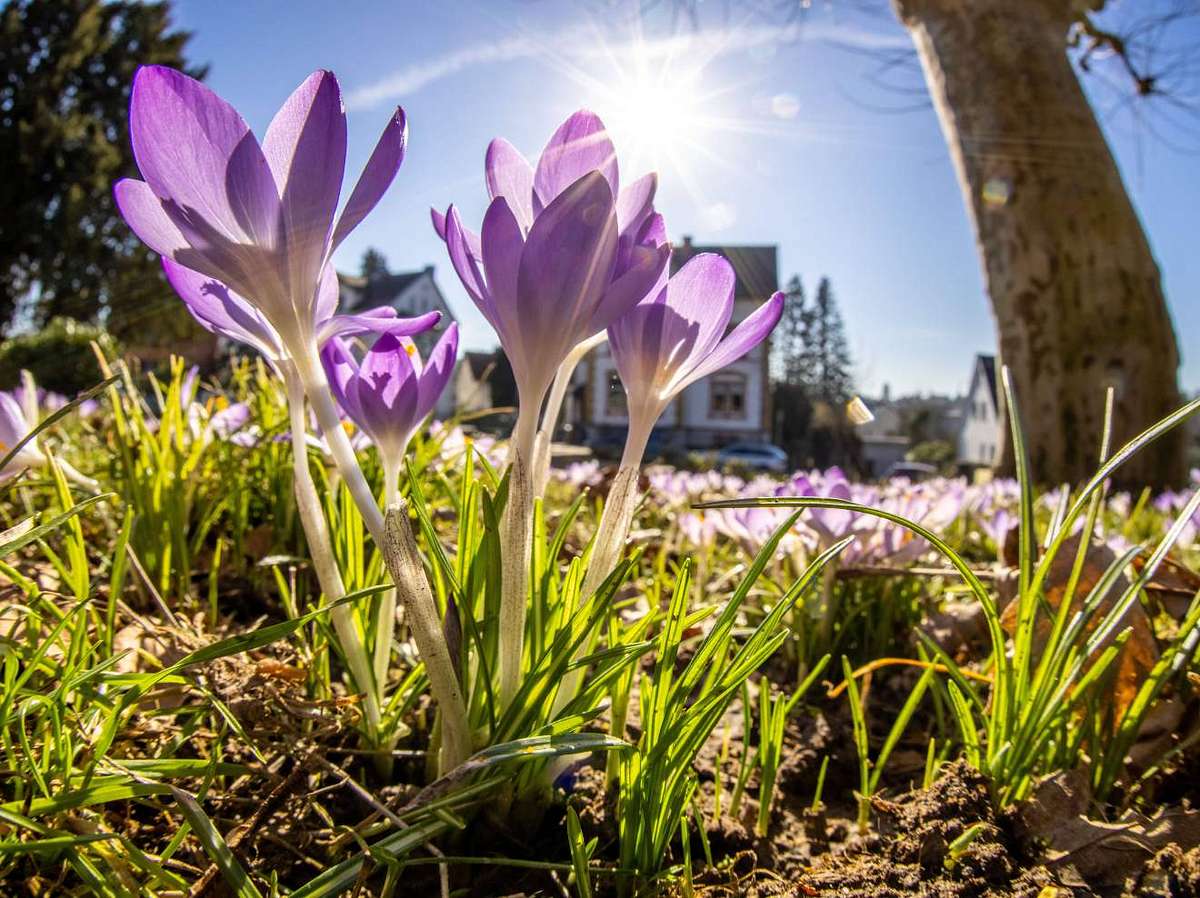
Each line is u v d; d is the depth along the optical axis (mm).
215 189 132
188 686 186
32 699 150
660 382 162
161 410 357
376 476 343
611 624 204
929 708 277
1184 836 162
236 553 330
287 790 181
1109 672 194
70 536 225
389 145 142
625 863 162
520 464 153
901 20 1811
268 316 146
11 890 144
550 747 145
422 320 163
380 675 205
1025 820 175
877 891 163
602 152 150
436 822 150
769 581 325
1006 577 266
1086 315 1488
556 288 138
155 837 169
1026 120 1539
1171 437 1471
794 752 239
